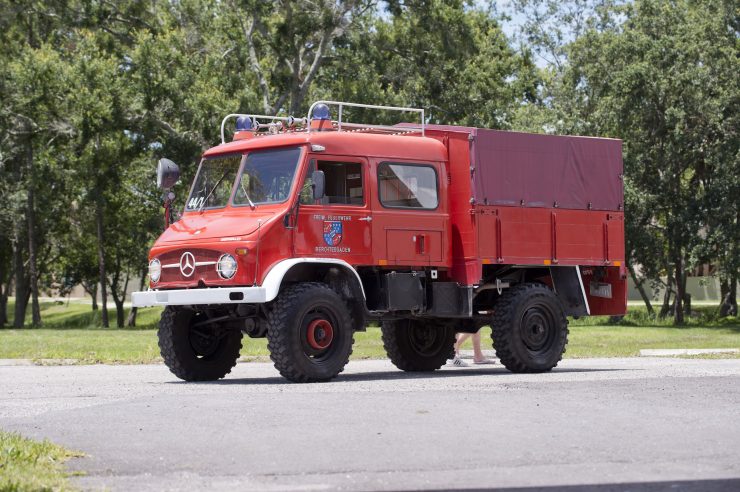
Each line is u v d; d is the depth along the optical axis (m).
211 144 47.56
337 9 48.78
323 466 7.14
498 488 6.36
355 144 14.89
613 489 6.32
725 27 54.75
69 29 54.53
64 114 50.91
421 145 15.57
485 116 52.16
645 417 9.57
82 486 6.45
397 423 9.15
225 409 10.19
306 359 13.80
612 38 56.12
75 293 116.94
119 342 25.84
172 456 7.58
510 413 9.82
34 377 15.40
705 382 13.05
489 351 22.20
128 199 63.88
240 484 6.55
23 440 7.99
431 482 6.57
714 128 53.72
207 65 48.97
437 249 15.54
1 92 51.19
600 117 54.53
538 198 16.25
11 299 101.25
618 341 30.75
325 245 14.44
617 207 17.09
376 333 33.12
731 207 51.75
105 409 10.37
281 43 49.19
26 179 54.78
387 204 15.08
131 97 48.16
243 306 14.48
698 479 6.63
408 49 53.16
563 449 7.79
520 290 15.98
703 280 56.97
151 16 53.34
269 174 14.62
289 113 49.72
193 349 15.08
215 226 14.41
